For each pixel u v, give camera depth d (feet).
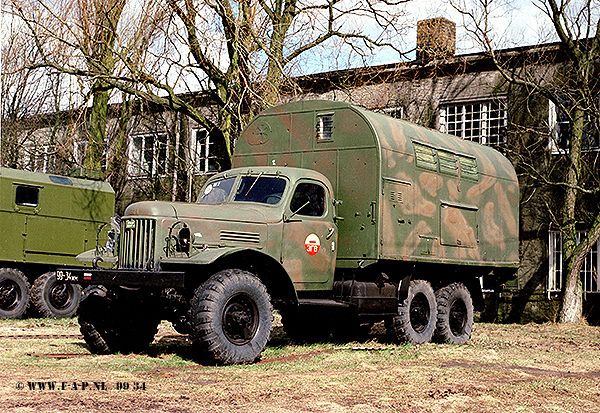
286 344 31.45
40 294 44.04
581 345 35.94
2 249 42.80
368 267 30.40
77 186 47.24
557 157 54.39
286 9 56.39
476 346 33.63
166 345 29.94
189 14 52.49
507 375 23.62
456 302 35.73
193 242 24.52
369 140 30.48
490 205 38.52
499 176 39.60
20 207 43.83
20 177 44.06
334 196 31.04
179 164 70.54
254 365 23.70
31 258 44.24
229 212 26.18
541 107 55.36
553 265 54.13
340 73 61.82
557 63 54.75
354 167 30.68
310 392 18.94
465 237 36.11
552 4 51.98
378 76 61.46
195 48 53.98
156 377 20.89
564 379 23.02
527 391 20.40
